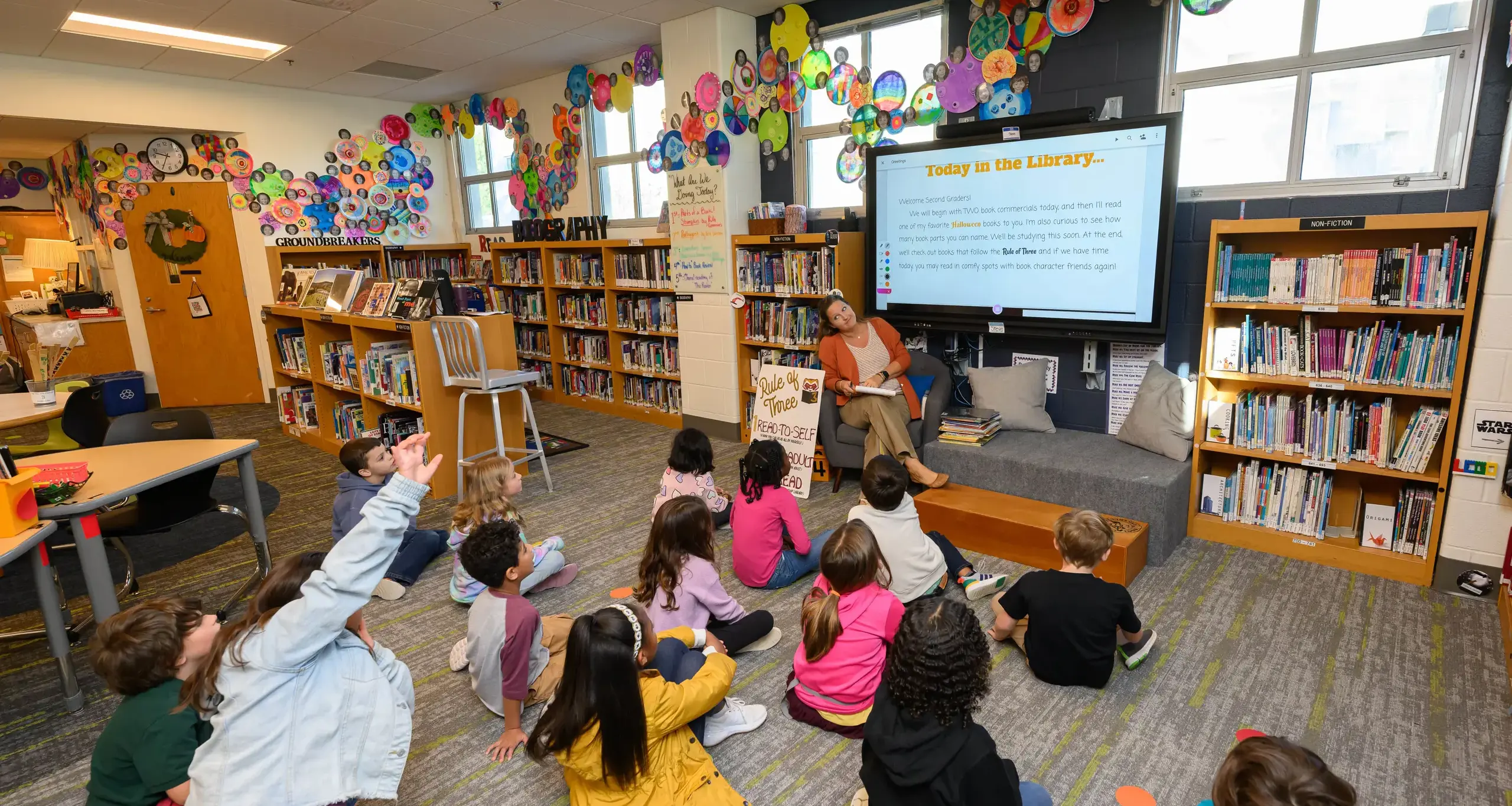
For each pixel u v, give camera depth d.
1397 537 2.99
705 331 5.23
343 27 5.08
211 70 6.14
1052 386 4.07
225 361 7.23
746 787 1.96
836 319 4.04
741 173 5.00
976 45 4.00
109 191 6.68
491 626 2.16
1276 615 2.72
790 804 1.90
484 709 2.35
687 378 5.46
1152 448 3.48
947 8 4.11
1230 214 3.40
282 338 5.80
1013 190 3.77
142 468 2.82
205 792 1.42
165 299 6.95
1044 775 1.97
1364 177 3.09
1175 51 3.46
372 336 4.86
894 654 1.51
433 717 2.32
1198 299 3.55
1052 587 2.32
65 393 4.16
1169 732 2.12
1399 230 2.96
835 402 4.11
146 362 7.17
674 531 2.43
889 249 4.32
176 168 6.76
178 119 6.32
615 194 6.50
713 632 2.51
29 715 2.41
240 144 6.75
